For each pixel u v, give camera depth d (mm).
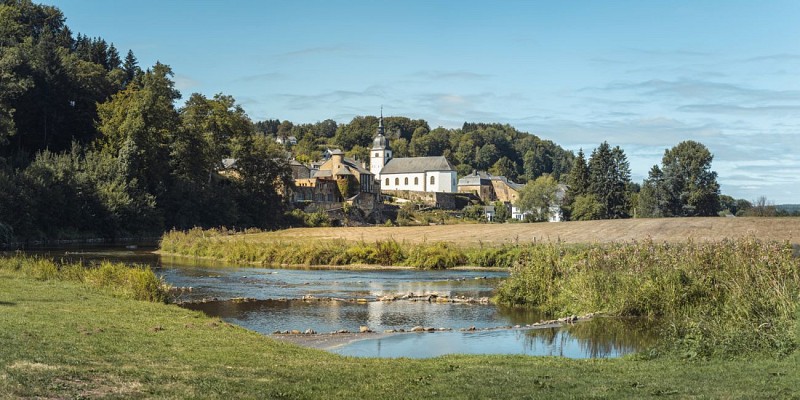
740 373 16734
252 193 128875
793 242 59469
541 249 38750
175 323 21875
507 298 35000
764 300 23188
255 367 16047
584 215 139375
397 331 26719
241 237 77062
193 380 13938
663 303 29547
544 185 159375
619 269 32844
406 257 60125
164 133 108375
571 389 14641
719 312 25578
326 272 53344
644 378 16094
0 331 17438
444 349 22953
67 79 112500
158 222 100125
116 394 12367
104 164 96812
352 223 155875
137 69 153125
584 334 26047
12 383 12422
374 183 194625
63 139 111750
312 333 25938
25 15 141625
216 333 20812
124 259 61625
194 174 112812
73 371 13766
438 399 13359
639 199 142250
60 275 33125
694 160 138125
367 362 18047
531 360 18984
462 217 179375
